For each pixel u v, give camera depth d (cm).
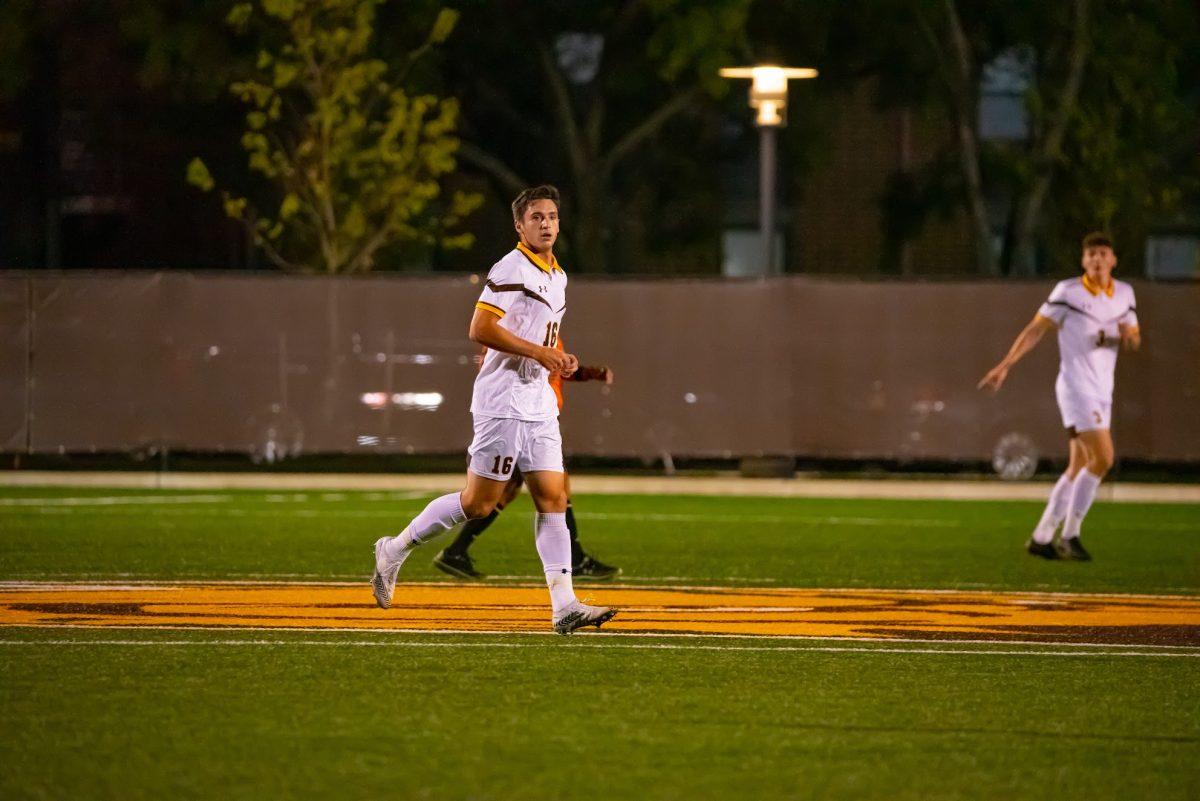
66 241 14912
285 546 5656
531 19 12781
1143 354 8725
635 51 12925
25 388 8975
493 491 3616
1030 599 4597
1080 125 11881
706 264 14225
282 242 11975
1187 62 12694
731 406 8875
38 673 3250
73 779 2445
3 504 7244
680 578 4997
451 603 4334
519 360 3553
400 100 10612
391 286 9019
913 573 5178
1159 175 12812
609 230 13912
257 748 2639
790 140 13125
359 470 10125
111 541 5762
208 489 8200
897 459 8825
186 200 14688
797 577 5044
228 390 9012
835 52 12800
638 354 8900
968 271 14412
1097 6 12088
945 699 3089
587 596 4553
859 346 8838
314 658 3434
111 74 13925
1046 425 8781
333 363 9019
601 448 8912
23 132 14738
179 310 9019
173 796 2358
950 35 12425
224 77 12062
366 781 2441
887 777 2502
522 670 3322
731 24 11775
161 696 3036
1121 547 6041
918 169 14025
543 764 2550
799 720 2888
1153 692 3180
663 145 13638
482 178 13950
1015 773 2539
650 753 2628
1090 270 5466
